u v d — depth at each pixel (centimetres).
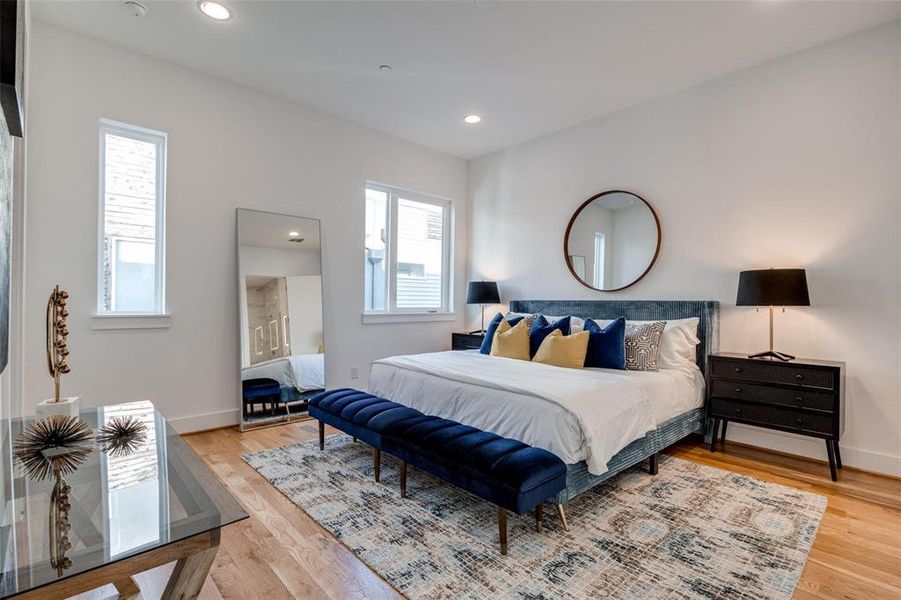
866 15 256
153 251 320
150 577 163
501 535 176
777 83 305
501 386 235
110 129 303
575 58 304
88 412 188
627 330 330
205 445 305
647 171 374
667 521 205
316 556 176
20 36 139
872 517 210
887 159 264
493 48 293
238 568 167
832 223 283
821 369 257
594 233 411
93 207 286
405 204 488
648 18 259
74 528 100
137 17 262
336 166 411
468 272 535
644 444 251
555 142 445
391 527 198
